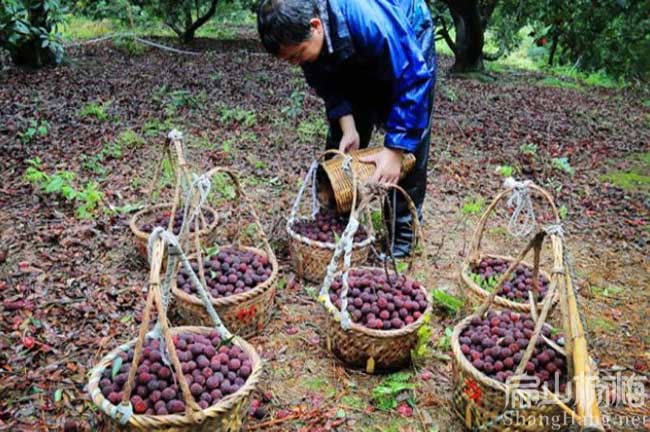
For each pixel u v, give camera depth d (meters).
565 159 6.17
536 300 2.49
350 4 2.79
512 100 10.23
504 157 6.52
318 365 2.84
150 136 6.37
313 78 3.41
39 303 3.19
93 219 4.25
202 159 5.73
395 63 2.82
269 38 2.71
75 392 2.58
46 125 6.34
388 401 2.59
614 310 3.52
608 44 9.67
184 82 9.38
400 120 2.88
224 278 2.94
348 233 2.62
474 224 4.64
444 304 3.26
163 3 14.35
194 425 1.96
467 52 12.56
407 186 3.74
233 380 2.17
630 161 6.83
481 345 2.44
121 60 11.31
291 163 5.81
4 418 2.41
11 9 6.74
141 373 2.11
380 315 2.71
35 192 4.62
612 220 4.92
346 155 3.12
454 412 2.54
